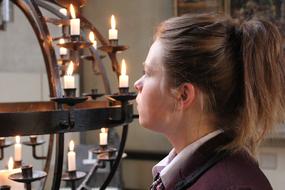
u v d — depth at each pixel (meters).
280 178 3.07
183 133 0.71
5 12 1.63
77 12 1.23
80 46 1.17
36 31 1.26
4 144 1.55
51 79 1.09
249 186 0.60
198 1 3.34
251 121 0.65
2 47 3.02
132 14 3.59
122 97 1.08
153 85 0.71
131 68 3.59
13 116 0.85
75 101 0.95
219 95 0.67
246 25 0.68
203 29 0.67
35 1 1.14
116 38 1.36
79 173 1.39
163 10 3.51
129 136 3.62
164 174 0.69
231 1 3.26
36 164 3.08
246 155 0.67
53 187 1.03
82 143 3.66
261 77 0.65
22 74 3.12
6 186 1.06
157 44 0.72
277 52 0.66
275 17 3.15
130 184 3.63
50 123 0.90
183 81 0.68
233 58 0.67
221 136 0.67
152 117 0.72
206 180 0.62
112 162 1.40
